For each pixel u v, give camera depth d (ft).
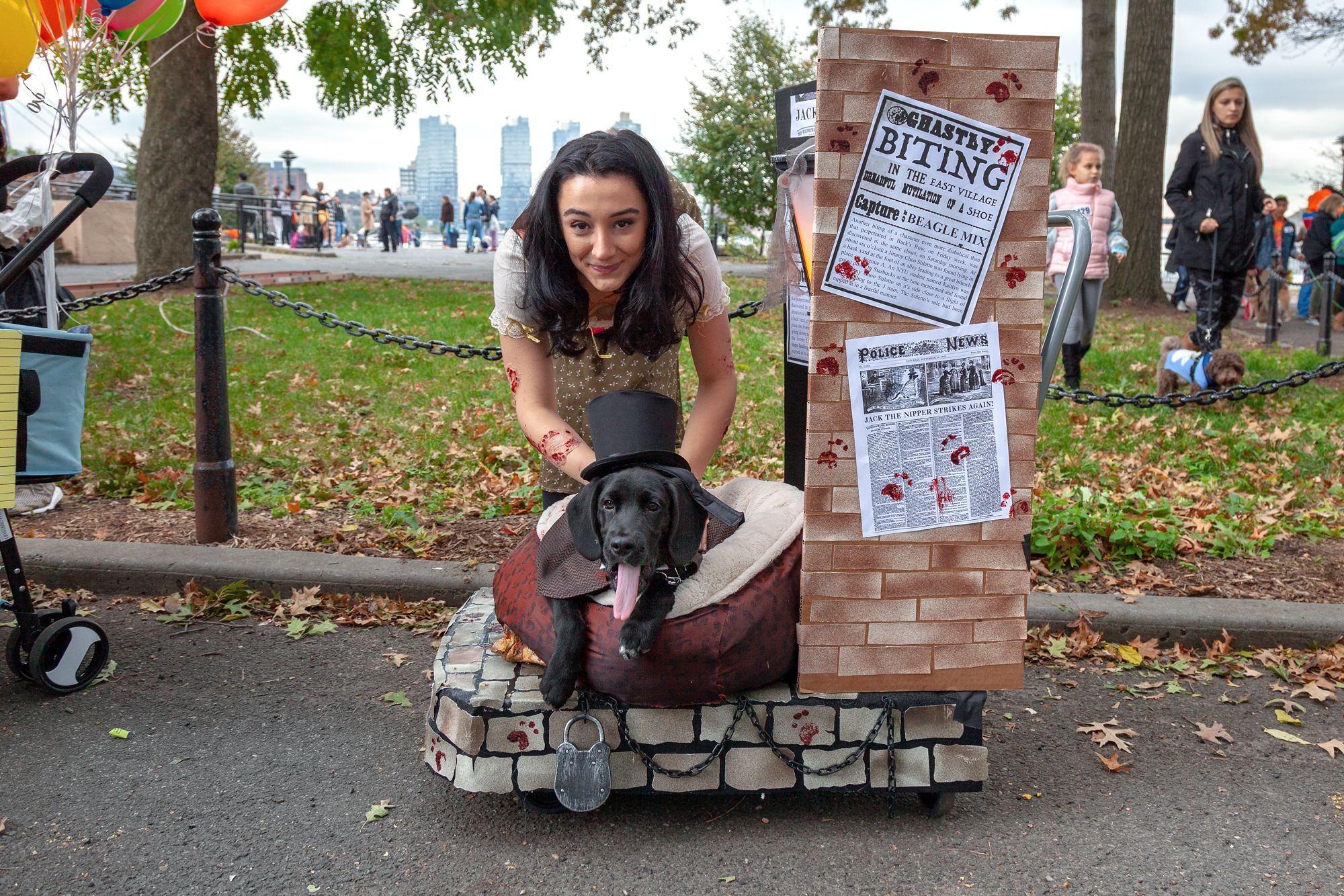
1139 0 46.47
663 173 7.85
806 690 7.83
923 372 7.55
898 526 7.68
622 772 7.87
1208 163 24.25
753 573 7.88
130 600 13.21
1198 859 7.69
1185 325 40.93
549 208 7.82
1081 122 48.70
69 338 10.17
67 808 8.21
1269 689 11.05
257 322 34.60
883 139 7.23
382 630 12.41
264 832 7.92
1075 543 14.37
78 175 29.17
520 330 8.65
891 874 7.45
